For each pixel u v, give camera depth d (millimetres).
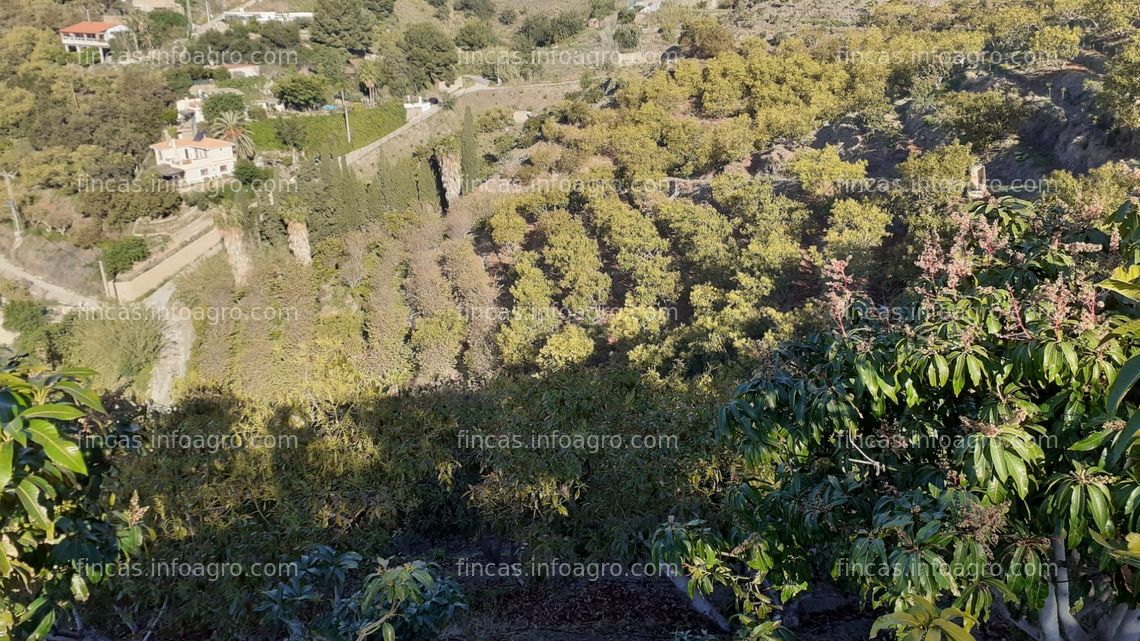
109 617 5902
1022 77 28500
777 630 3287
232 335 31969
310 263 37062
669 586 6258
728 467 5812
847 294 3250
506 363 24328
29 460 2570
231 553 5676
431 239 34594
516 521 6484
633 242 25984
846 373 3049
